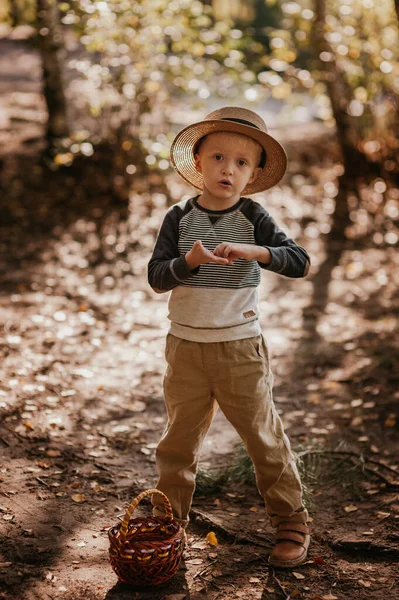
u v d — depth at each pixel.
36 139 12.72
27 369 5.21
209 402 3.16
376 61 9.68
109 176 10.48
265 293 7.51
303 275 3.05
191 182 3.32
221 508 3.70
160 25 9.02
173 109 10.08
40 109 15.29
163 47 9.24
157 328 6.41
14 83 18.73
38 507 3.57
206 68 9.55
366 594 3.01
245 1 20.47
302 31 10.14
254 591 3.01
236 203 3.12
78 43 10.92
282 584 3.06
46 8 11.16
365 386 5.22
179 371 3.09
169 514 3.06
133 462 4.13
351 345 6.02
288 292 7.52
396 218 9.82
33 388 4.90
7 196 10.12
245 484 3.94
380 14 9.59
